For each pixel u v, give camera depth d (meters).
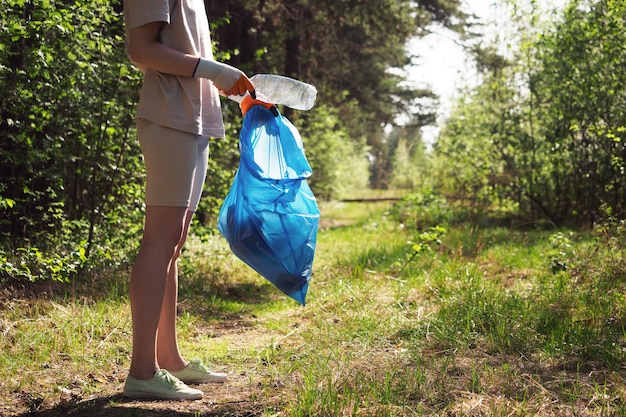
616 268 6.03
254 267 3.60
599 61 10.48
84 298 5.33
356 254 8.69
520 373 3.63
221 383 3.66
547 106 12.07
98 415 3.11
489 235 10.19
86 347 4.20
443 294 5.62
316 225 3.63
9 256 5.85
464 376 3.61
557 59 11.14
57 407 3.23
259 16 15.55
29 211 6.67
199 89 3.32
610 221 7.93
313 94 3.66
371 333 4.56
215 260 8.23
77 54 6.50
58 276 5.41
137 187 7.16
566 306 4.99
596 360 3.84
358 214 19.84
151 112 3.24
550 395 3.27
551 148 11.71
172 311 3.61
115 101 6.76
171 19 3.29
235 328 5.32
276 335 4.98
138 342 3.33
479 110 13.52
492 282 6.10
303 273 3.60
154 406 3.22
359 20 18.47
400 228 12.20
